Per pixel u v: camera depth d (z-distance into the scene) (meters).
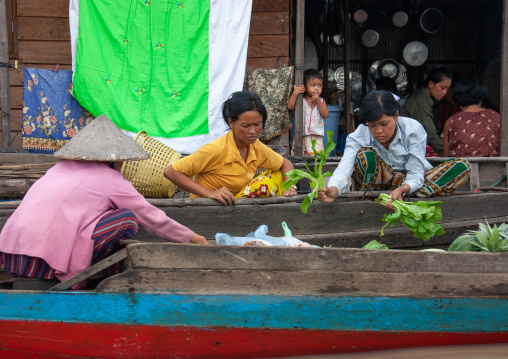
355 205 3.74
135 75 5.23
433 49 9.87
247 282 2.61
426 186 3.81
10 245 2.64
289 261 2.62
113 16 5.16
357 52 9.74
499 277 2.71
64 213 2.63
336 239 3.68
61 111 5.45
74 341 2.56
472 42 9.82
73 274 2.64
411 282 2.68
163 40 5.23
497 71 9.27
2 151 4.99
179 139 5.25
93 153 2.76
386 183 3.88
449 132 5.54
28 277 2.69
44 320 2.54
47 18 5.88
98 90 5.14
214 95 5.25
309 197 3.24
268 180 3.80
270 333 2.64
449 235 3.85
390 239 3.75
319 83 5.99
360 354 2.72
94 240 2.65
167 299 2.58
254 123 3.31
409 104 6.55
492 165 4.82
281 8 5.96
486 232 2.94
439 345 2.76
